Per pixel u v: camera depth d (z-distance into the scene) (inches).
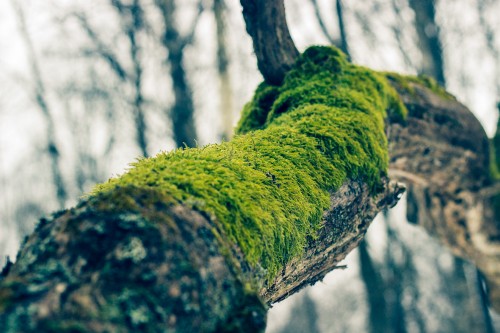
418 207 243.3
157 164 74.9
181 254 54.3
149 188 61.5
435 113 181.3
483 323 376.5
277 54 144.2
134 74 403.9
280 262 82.9
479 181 213.0
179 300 51.6
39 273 48.6
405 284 609.9
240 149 92.4
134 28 390.6
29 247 53.7
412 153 185.9
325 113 117.2
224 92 308.5
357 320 829.8
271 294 92.1
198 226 60.5
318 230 97.3
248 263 70.5
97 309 46.3
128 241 51.6
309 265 101.2
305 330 955.3
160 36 379.9
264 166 88.2
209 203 67.8
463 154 199.9
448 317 721.0
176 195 64.0
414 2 372.5
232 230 68.9
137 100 402.0
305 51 144.8
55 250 50.8
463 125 195.6
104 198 55.4
